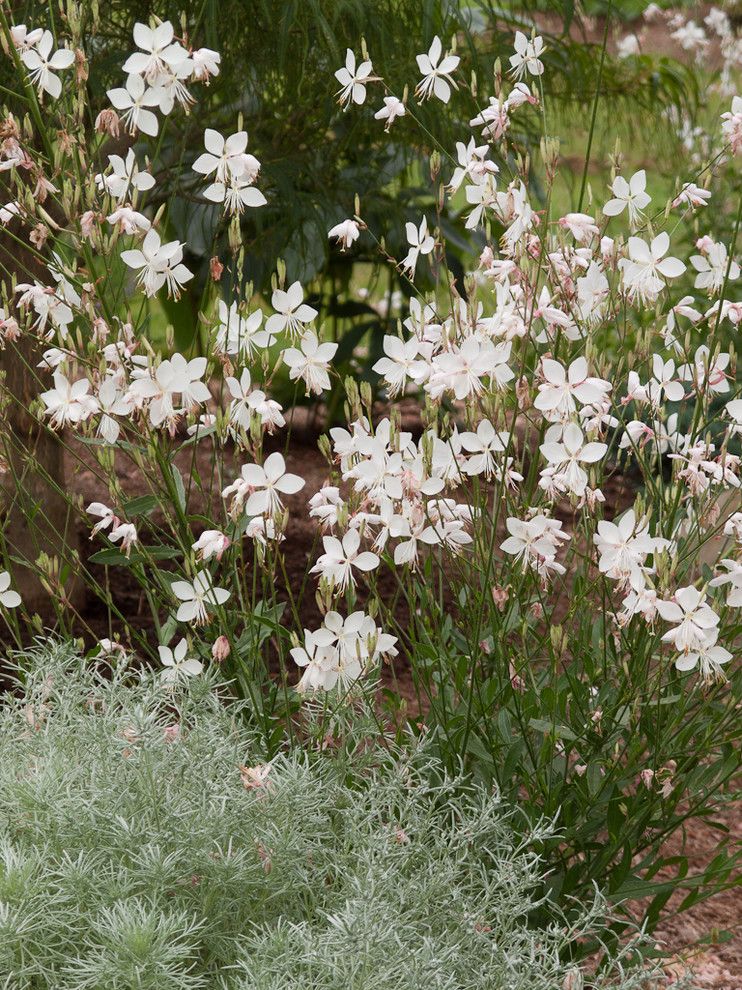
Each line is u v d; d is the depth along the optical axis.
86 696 2.21
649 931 2.26
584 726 2.05
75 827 1.79
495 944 1.76
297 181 3.53
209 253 3.34
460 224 4.55
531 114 3.44
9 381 3.09
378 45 3.05
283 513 1.90
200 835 1.77
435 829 2.08
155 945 1.55
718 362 2.06
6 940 1.56
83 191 2.12
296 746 2.20
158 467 2.19
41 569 2.37
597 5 4.55
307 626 3.29
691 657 1.79
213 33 2.67
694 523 2.04
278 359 2.03
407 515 1.92
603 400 1.91
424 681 2.21
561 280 1.98
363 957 1.60
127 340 1.97
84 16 2.31
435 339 1.96
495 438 1.90
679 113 4.18
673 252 4.43
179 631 3.21
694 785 2.09
